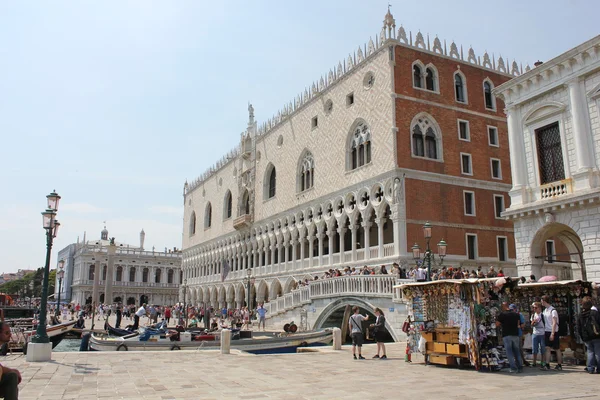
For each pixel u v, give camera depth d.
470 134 41.31
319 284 36.19
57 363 17.19
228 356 20.06
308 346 27.19
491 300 16.22
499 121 43.47
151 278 113.00
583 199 22.31
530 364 16.56
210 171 81.88
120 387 12.53
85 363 17.30
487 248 39.56
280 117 57.03
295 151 52.62
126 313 70.81
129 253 113.44
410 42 40.16
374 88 40.31
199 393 11.67
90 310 73.56
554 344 15.91
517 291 19.05
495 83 44.19
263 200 59.81
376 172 38.81
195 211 88.94
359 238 45.66
